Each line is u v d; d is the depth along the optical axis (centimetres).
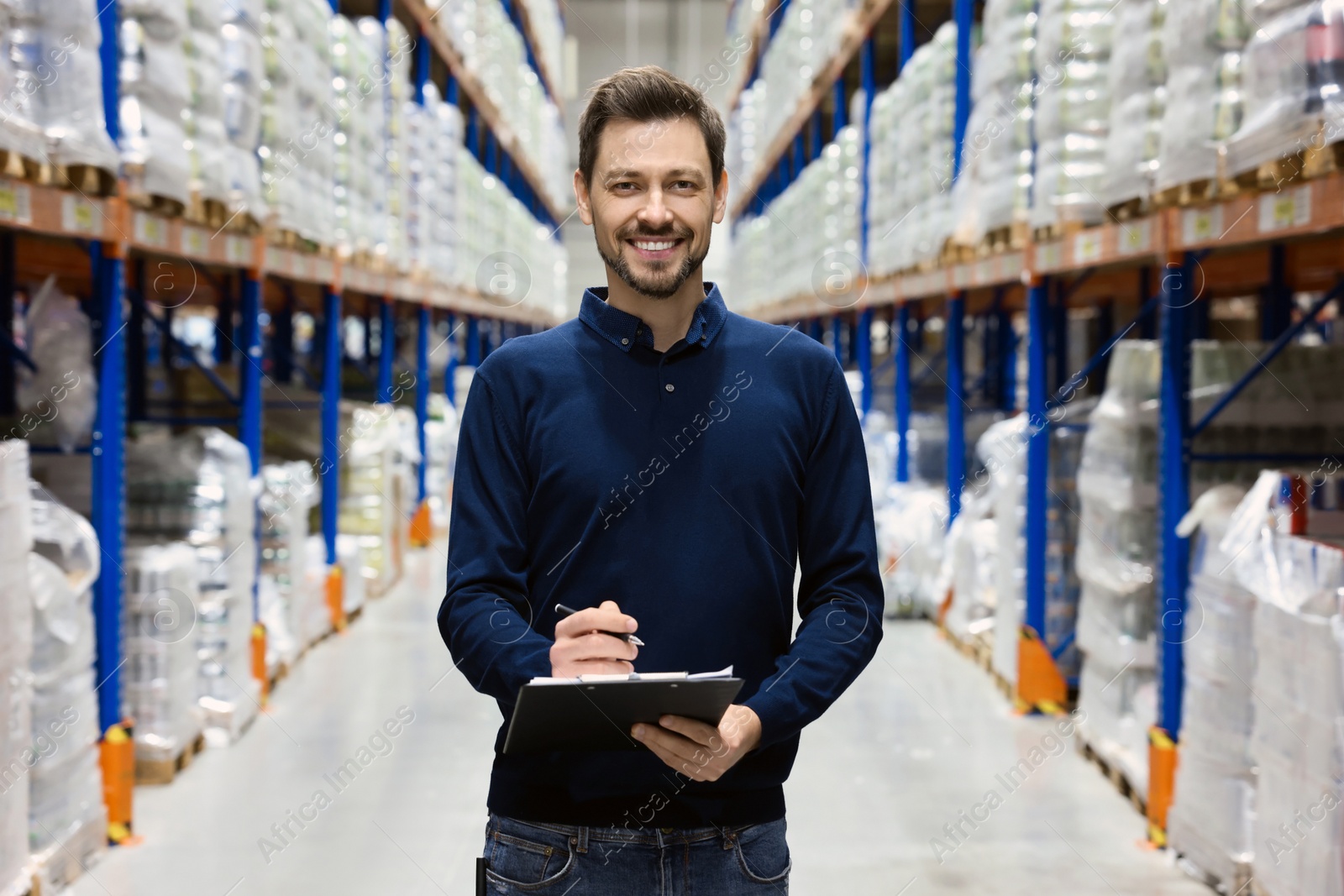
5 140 271
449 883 313
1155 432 392
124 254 355
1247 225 296
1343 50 247
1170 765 344
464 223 898
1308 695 260
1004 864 329
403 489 780
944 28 575
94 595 346
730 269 1600
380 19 700
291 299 788
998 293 711
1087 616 429
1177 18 311
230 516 441
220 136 406
